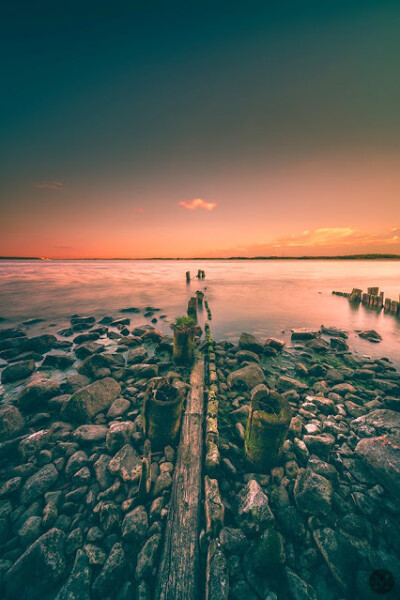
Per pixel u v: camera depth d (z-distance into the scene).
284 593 2.64
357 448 4.53
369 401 6.77
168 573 2.80
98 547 3.02
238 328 14.94
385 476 3.82
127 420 5.65
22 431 5.16
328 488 3.57
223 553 2.91
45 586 2.71
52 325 15.55
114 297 25.28
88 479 3.95
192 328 8.67
